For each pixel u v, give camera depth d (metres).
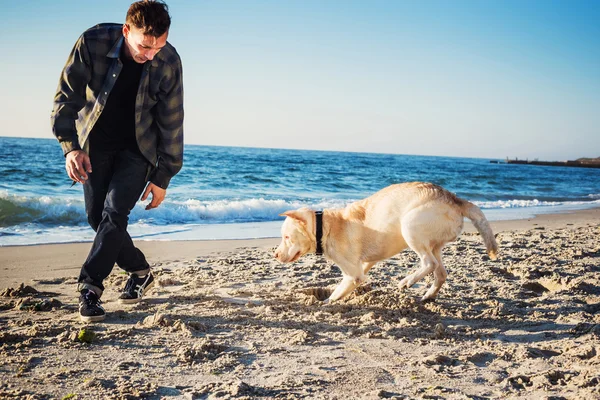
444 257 7.30
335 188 22.09
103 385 2.86
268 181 23.25
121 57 3.75
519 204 18.47
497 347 3.73
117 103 3.92
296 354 3.51
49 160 24.50
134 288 4.62
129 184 4.07
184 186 19.55
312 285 5.64
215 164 31.41
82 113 3.93
